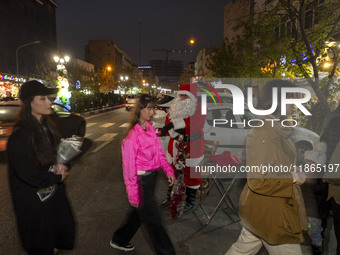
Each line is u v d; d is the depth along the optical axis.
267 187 1.81
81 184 4.94
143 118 2.50
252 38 7.05
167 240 2.47
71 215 2.15
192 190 3.89
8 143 1.78
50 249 1.96
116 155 7.16
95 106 25.61
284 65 6.46
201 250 2.96
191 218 3.70
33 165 1.78
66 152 6.62
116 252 2.90
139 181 2.47
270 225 1.83
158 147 2.63
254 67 7.45
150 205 2.48
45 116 2.06
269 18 6.33
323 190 2.62
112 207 3.98
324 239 3.10
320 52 5.75
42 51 54.81
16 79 31.42
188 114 3.54
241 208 2.04
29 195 1.84
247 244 2.07
